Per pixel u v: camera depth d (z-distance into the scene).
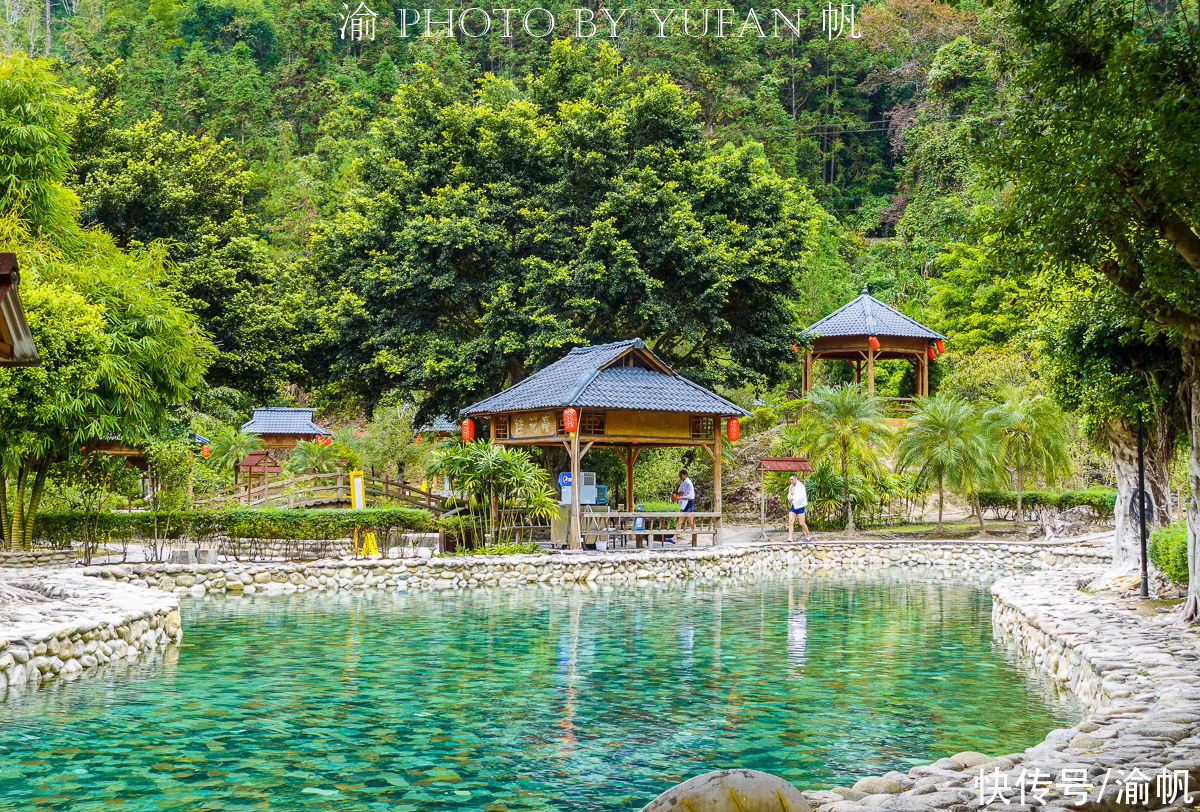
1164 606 13.55
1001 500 34.12
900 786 6.36
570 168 31.95
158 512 22.48
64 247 21.88
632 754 7.91
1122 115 7.72
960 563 28.00
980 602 19.09
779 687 10.58
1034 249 8.56
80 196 32.94
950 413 30.66
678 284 30.75
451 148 32.75
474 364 29.67
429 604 17.97
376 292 30.72
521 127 31.83
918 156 63.31
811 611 17.44
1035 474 33.66
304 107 83.44
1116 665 9.41
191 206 36.06
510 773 7.38
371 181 34.16
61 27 97.31
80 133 35.47
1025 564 27.09
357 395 35.47
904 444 31.47
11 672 10.12
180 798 6.73
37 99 21.45
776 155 69.88
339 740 8.29
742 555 25.75
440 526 24.08
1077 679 10.27
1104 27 8.02
